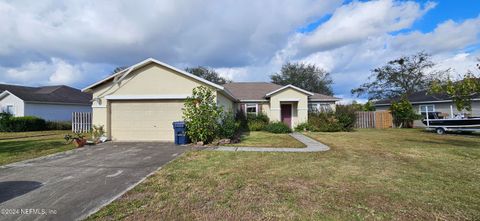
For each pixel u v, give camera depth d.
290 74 41.81
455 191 4.91
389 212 3.91
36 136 15.99
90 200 4.46
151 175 6.11
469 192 4.85
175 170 6.56
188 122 11.45
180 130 11.31
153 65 12.71
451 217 3.75
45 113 24.94
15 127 20.14
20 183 5.50
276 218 3.70
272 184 5.33
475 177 5.91
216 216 3.78
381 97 32.50
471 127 16.25
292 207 4.10
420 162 7.59
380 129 21.16
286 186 5.20
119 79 12.71
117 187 5.21
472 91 11.32
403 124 23.34
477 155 8.77
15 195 4.74
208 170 6.55
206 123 11.23
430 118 19.55
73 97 29.58
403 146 10.91
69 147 10.65
